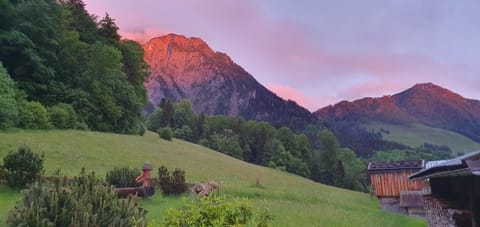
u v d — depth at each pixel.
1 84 36.44
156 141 56.00
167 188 20.48
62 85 51.62
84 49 57.09
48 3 53.09
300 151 110.81
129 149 38.78
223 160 55.78
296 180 54.44
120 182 19.48
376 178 29.84
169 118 114.62
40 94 49.09
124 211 9.04
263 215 5.97
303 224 14.16
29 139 31.75
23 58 48.09
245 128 114.62
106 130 55.00
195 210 5.59
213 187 20.48
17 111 37.12
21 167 17.50
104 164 28.34
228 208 5.60
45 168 23.20
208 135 114.12
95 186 9.71
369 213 21.56
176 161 38.50
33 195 9.27
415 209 26.30
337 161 108.75
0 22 48.09
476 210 7.45
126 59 69.38
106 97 55.84
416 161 29.89
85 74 55.25
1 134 31.83
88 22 67.38
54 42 51.50
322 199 26.14
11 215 8.64
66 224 8.46
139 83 70.38
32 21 50.38
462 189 8.38
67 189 9.37
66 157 27.88
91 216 8.34
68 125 45.84
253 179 38.78
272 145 105.19
